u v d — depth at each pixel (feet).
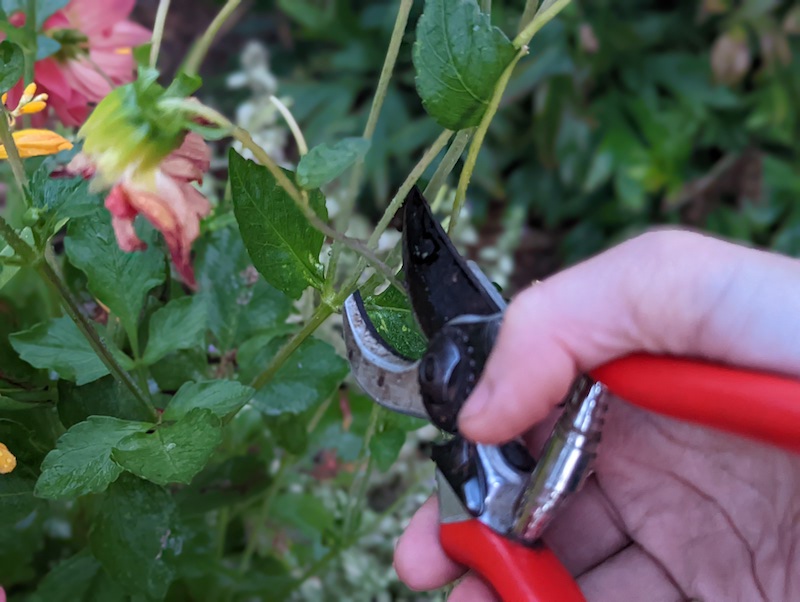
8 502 0.90
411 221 0.77
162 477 0.75
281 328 1.04
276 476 1.27
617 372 0.72
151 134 0.66
